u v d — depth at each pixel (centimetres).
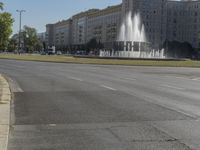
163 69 4631
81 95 1727
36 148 787
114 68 4541
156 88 2136
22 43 17600
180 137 895
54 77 2828
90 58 7325
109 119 1127
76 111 1270
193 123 1076
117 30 18775
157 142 844
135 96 1717
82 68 4303
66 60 6425
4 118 1112
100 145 815
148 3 18312
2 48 2922
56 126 1021
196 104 1477
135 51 8906
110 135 913
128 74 3434
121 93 1833
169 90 2034
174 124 1059
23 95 1706
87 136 901
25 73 3238
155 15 18475
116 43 9194
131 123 1068
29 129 979
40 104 1433
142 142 843
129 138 881
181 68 4988
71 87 2088
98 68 4422
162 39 18738
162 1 18700
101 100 1559
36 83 2309
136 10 18000
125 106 1396
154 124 1057
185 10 19462
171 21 19238
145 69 4525
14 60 6519
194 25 19062
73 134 923
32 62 5803
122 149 782
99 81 2534
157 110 1308
